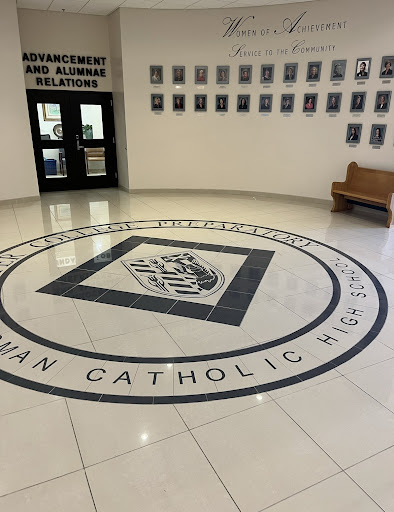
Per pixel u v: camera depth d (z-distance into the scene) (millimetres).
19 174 7672
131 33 7785
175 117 8336
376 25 6547
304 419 2354
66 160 8961
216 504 1832
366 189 6898
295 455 2102
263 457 2086
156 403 2465
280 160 8078
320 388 2623
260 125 8039
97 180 9391
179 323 3402
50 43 8070
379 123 6855
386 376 2758
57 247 5230
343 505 1835
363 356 2980
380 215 7012
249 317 3516
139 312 3584
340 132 7312
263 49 7594
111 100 8891
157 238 5625
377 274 4457
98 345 3068
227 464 2041
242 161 8406
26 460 2051
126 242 5445
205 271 4496
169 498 1858
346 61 6965
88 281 4215
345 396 2551
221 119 8227
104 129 9078
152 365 2834
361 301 3836
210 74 7992
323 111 7391
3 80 7098
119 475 1973
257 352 3006
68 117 8680
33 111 8352
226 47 7781
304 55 7312
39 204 7691
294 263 4750
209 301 3799
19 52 7148
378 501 1856
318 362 2898
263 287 4109
